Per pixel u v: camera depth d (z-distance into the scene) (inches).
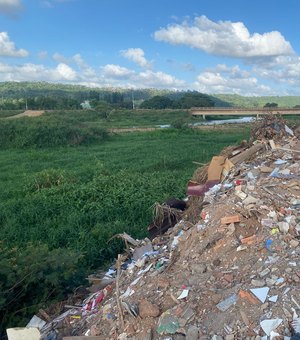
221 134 1459.2
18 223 384.2
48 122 1149.7
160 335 157.1
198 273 179.6
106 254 314.7
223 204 210.8
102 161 764.6
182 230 244.4
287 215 193.2
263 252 177.3
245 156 271.3
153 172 633.0
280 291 155.9
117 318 176.2
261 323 146.9
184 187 479.8
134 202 422.6
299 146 267.4
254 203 203.0
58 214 418.6
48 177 549.0
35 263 229.5
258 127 294.5
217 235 193.9
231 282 168.4
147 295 180.1
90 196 461.1
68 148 1014.4
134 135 1370.6
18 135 1027.9
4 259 226.7
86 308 212.1
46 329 202.1
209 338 149.3
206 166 304.5
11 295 218.5
